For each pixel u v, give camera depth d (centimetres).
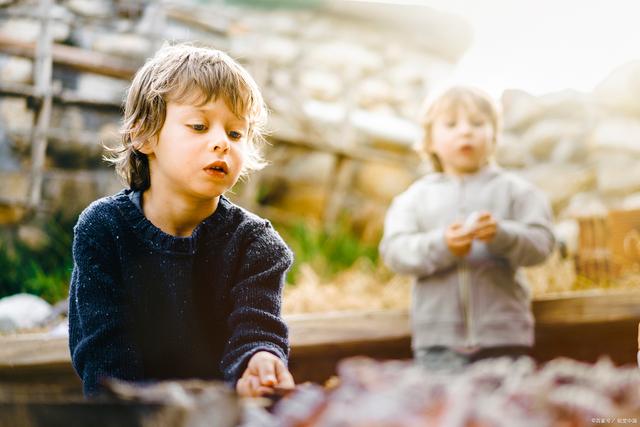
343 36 429
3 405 60
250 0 414
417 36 437
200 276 142
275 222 396
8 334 248
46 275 333
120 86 382
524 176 413
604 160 409
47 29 374
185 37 397
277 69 414
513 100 432
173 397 59
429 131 270
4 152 364
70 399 60
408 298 309
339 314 234
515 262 241
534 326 252
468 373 63
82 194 371
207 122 139
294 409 61
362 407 58
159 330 139
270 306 141
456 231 233
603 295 256
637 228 309
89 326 133
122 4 389
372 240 408
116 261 139
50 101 371
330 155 411
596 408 58
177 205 141
